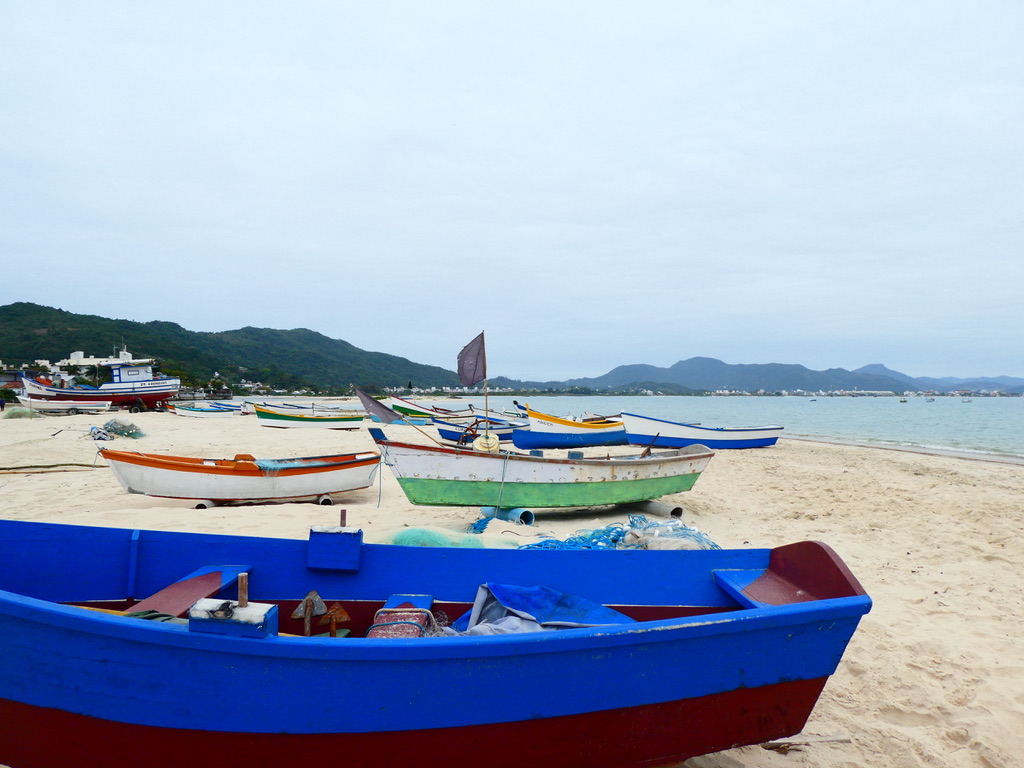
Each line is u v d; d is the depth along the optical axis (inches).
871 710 160.2
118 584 159.2
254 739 105.1
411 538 265.3
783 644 120.3
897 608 229.1
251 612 101.2
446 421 1082.1
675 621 115.0
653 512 406.6
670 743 119.6
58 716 104.0
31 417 1264.8
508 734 111.5
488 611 153.2
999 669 180.5
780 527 365.4
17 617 99.4
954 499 447.5
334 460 421.4
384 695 105.2
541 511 409.7
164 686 102.3
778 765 134.9
